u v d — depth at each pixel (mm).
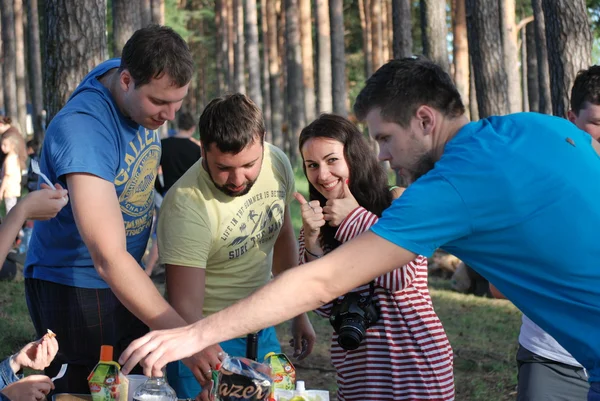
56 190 2846
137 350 2260
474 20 10664
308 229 3182
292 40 23109
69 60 5629
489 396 5715
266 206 3453
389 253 2180
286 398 2760
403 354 3066
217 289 3432
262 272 3543
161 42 2930
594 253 2156
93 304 3406
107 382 2744
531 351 3320
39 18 33156
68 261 3357
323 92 19922
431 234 2170
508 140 2217
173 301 3213
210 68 41812
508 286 2262
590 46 7508
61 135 2994
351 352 3152
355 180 3275
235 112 3023
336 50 19906
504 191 2143
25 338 6703
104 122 3080
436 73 2344
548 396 3260
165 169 8352
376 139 2418
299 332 3801
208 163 3115
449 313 8383
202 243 3225
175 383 3439
